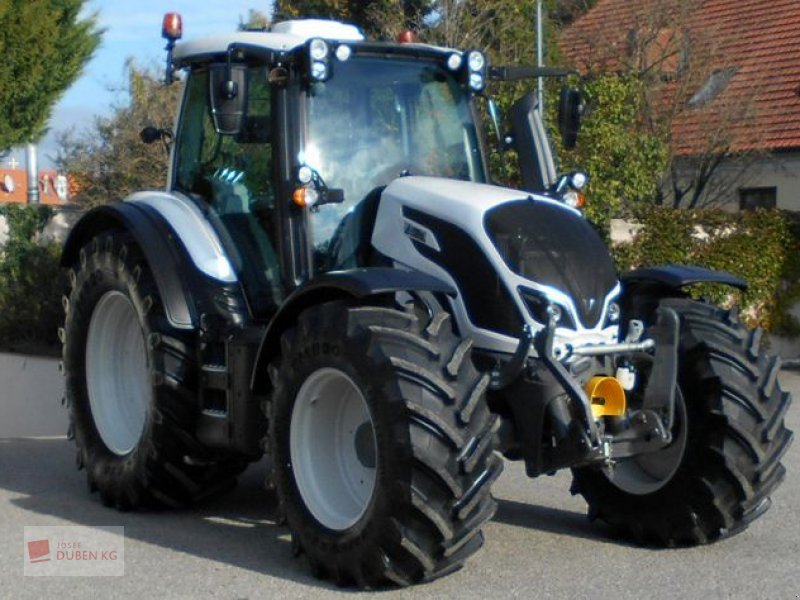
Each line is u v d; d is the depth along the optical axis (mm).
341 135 6570
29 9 15539
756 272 15281
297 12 18797
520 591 5402
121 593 5457
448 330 5480
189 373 6754
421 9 17391
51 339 16297
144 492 6938
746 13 23141
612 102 14359
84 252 7547
